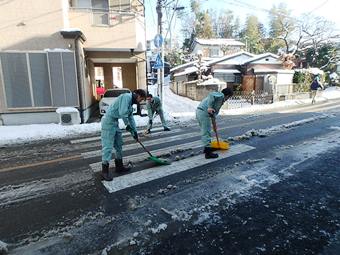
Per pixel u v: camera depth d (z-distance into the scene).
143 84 13.73
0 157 5.88
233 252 2.40
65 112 9.80
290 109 14.43
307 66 31.28
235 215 3.02
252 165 4.70
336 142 6.29
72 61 10.45
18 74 10.03
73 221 2.99
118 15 11.80
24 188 3.98
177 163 4.89
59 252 2.46
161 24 12.35
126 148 6.16
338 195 3.49
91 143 7.07
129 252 2.43
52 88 10.38
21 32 9.98
